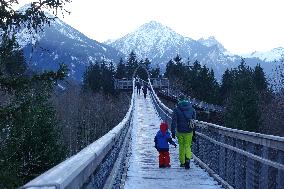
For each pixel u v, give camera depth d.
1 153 10.64
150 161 12.89
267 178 6.07
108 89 110.00
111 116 97.19
